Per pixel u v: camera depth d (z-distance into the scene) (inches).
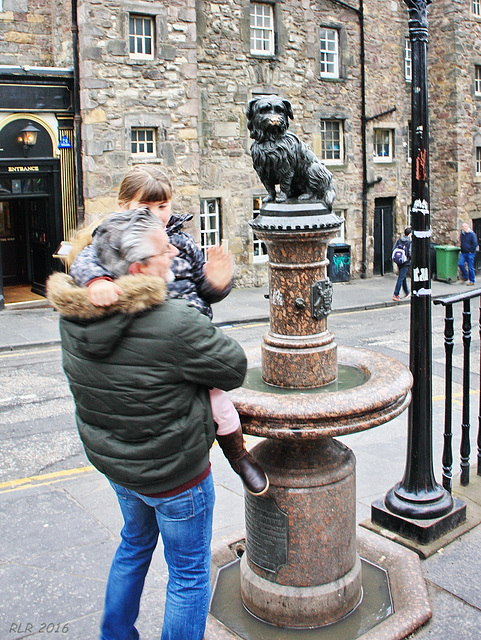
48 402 299.7
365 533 138.6
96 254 86.3
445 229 781.9
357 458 203.6
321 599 110.4
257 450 115.5
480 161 800.3
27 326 479.5
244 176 640.4
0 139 510.9
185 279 103.1
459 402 274.8
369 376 118.0
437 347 390.9
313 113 681.0
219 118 618.5
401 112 760.3
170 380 82.5
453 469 191.0
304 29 660.1
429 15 756.0
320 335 113.9
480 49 771.4
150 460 85.0
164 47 548.1
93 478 200.8
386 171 756.6
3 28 565.9
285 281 111.6
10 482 203.9
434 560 132.4
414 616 111.0
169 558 93.0
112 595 100.9
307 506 108.0
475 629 111.4
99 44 520.4
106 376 83.3
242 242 649.0
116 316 80.6
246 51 623.2
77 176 537.6
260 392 104.5
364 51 711.1
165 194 100.4
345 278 708.7
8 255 636.1
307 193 112.3
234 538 140.2
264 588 112.6
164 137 559.5
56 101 526.3
